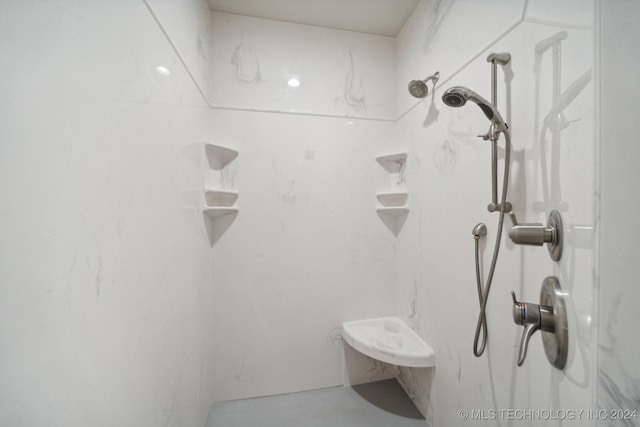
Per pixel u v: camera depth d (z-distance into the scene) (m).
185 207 1.06
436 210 1.30
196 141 1.22
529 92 0.76
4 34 0.34
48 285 0.40
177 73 0.97
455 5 1.14
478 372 1.00
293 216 1.64
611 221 0.38
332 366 1.69
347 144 1.71
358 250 1.72
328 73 1.68
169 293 0.89
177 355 0.96
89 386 0.49
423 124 1.42
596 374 0.40
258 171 1.60
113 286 0.57
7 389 0.34
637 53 0.34
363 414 1.45
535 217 0.75
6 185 0.34
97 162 0.52
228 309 1.57
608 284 0.38
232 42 1.56
